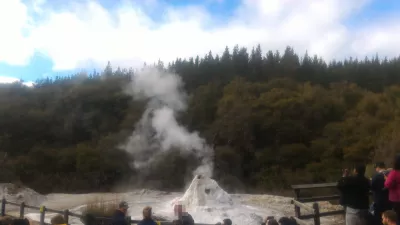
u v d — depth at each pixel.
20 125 38.81
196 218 11.16
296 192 7.83
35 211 14.17
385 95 44.00
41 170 34.41
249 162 38.91
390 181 5.19
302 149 37.62
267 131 40.47
